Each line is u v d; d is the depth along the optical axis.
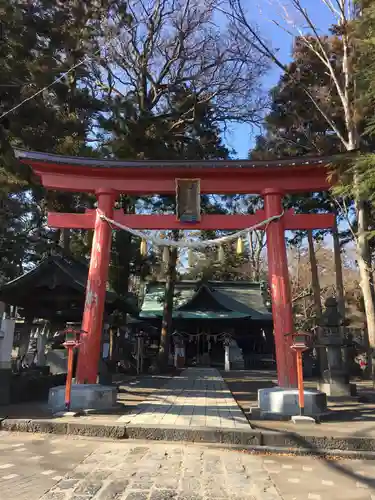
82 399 8.68
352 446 6.62
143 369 23.38
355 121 14.50
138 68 22.22
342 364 12.65
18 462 5.59
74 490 4.56
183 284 39.28
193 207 11.30
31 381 10.87
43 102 15.36
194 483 4.88
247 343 35.44
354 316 27.25
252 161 11.16
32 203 22.73
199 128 21.94
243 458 6.10
